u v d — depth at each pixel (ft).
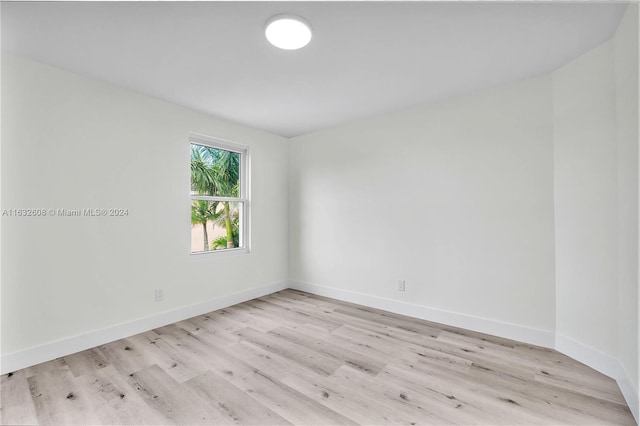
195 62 6.95
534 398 5.55
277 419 5.04
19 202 6.61
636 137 5.17
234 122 11.31
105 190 7.94
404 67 7.20
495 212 8.33
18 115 6.61
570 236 7.02
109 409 5.26
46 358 6.89
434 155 9.41
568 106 7.01
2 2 4.86
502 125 8.19
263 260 12.51
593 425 4.87
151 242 8.90
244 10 5.16
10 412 5.17
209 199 10.76
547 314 7.58
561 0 4.92
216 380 6.17
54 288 7.07
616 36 5.78
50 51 6.44
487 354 7.26
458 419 5.02
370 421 4.98
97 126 7.80
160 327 9.01
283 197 13.43
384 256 10.60
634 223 5.29
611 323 6.15
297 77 7.70
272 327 9.03
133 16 5.29
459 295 8.99
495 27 5.65
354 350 7.52
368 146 10.97
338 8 5.10
